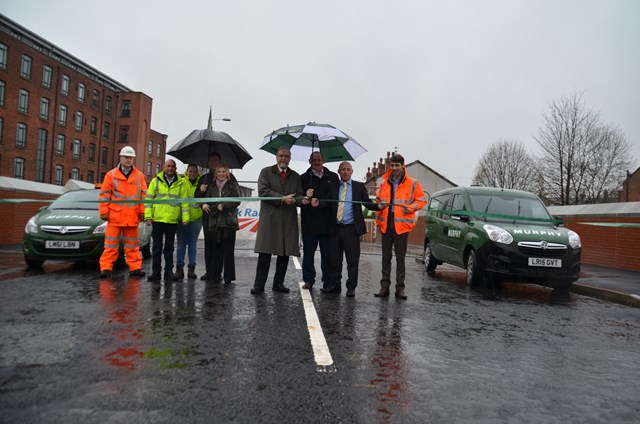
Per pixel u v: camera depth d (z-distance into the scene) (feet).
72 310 17.39
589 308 23.02
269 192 22.53
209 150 28.73
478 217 30.68
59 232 29.09
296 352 13.23
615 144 103.04
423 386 11.08
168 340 13.92
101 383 10.50
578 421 9.52
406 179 23.71
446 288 27.63
